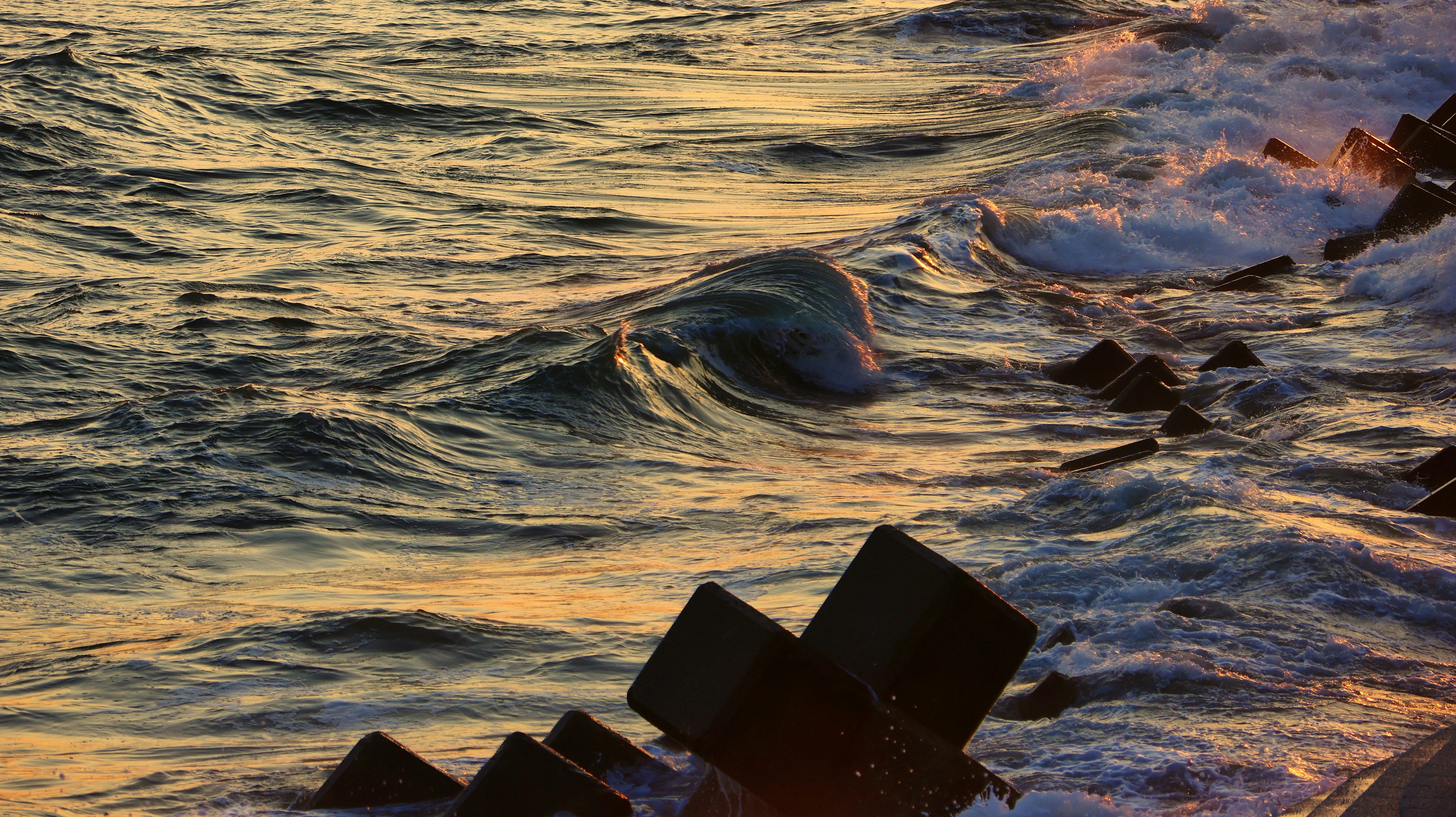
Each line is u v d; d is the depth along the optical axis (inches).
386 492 1651.1
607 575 1310.3
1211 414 1923.0
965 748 715.4
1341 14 5807.1
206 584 1336.1
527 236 3400.6
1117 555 1106.7
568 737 727.7
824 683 597.6
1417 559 1071.0
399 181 4087.1
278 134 4756.4
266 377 2222.0
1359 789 591.5
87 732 917.2
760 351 2325.3
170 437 1780.3
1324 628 920.3
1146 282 2923.2
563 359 2169.0
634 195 3912.4
